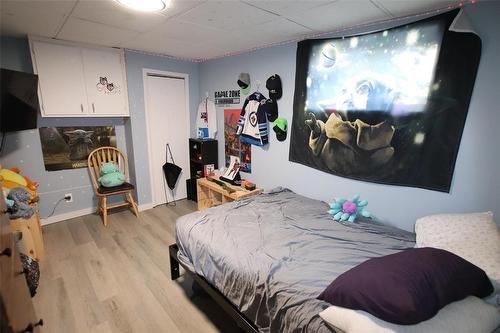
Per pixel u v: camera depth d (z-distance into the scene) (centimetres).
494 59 155
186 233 191
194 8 183
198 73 396
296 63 259
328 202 254
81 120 320
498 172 160
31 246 216
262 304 133
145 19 208
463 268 103
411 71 185
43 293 197
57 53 275
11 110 243
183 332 166
